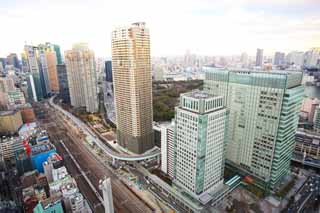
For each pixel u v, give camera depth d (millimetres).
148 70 185625
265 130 132500
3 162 178875
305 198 135625
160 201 139375
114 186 156375
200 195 127375
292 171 164500
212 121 117250
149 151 198625
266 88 127062
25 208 130875
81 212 124750
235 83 145375
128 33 166500
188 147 123312
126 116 193375
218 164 133250
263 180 139750
